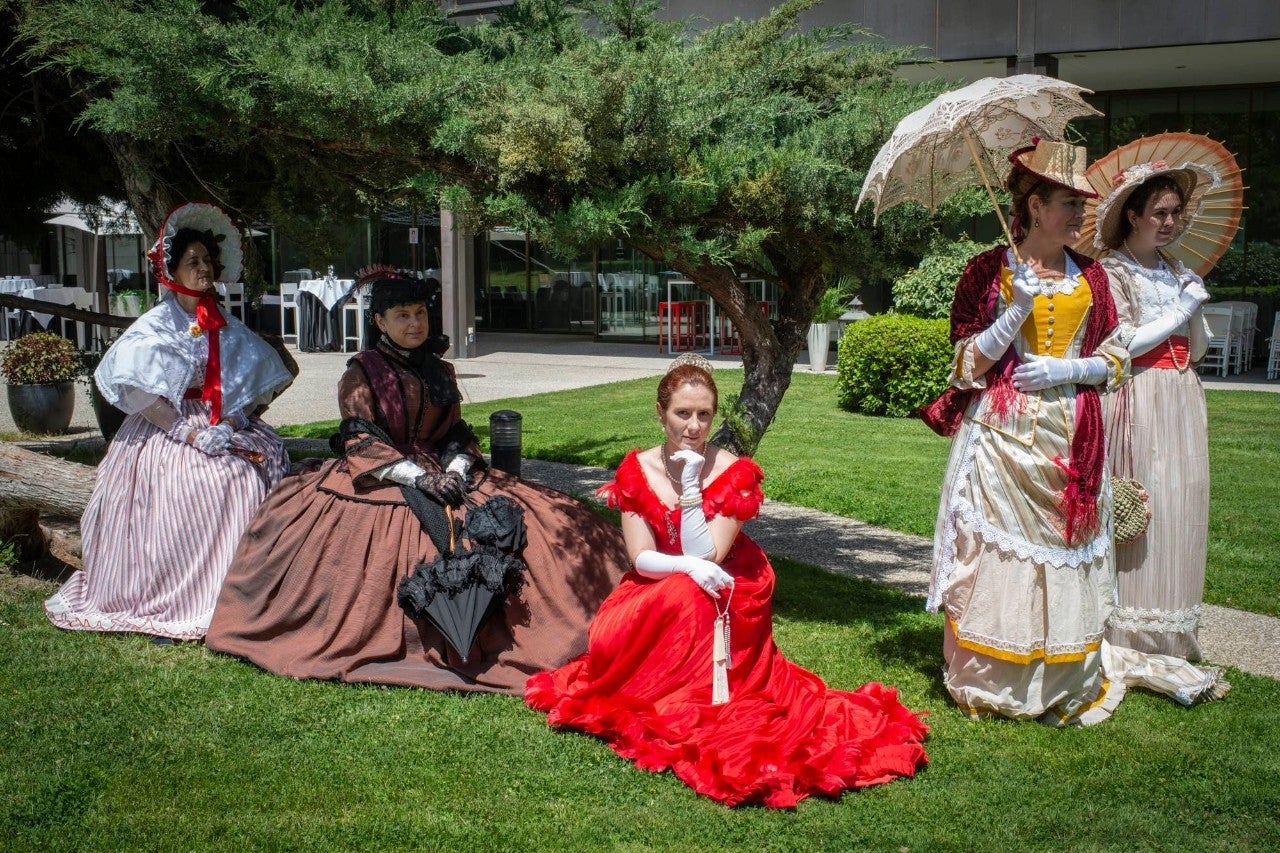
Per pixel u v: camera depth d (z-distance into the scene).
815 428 10.54
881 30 14.00
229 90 4.16
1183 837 3.22
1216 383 13.90
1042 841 3.19
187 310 4.92
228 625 4.45
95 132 6.12
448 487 4.40
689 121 4.46
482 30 5.30
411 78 4.37
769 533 6.88
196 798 3.32
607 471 8.59
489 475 4.79
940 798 3.44
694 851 3.09
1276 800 3.43
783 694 3.88
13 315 17.95
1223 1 12.74
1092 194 3.83
